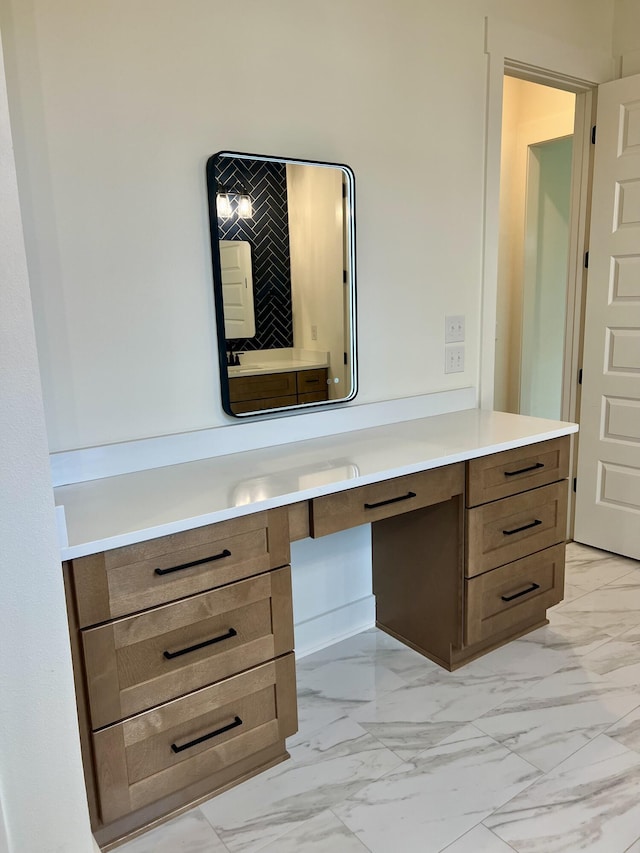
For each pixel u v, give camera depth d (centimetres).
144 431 186
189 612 149
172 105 176
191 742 155
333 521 171
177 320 187
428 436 218
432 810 159
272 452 202
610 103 279
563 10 266
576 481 320
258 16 188
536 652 229
